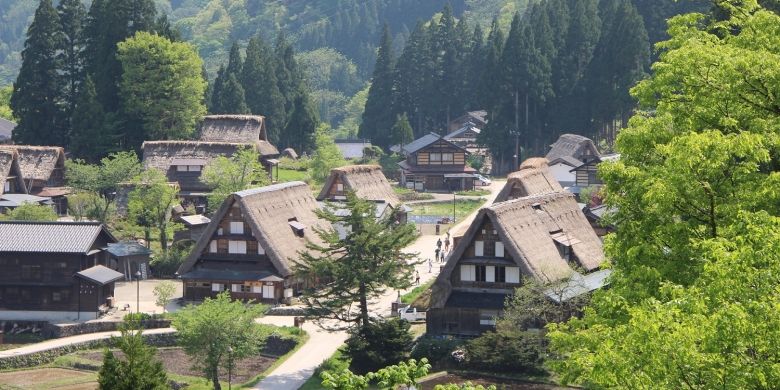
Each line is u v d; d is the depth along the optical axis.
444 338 82.56
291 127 192.00
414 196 159.62
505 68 183.75
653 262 44.38
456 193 164.38
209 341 76.31
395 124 195.88
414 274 108.56
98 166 143.00
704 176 42.34
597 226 103.88
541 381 73.25
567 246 88.75
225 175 134.38
